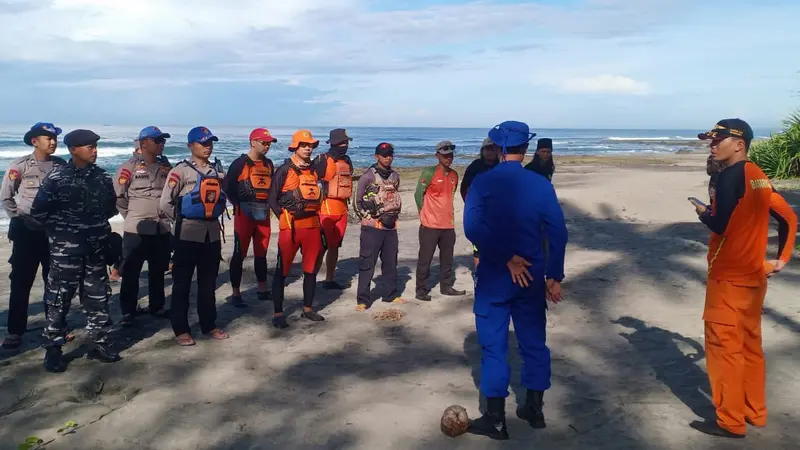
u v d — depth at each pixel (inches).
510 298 140.6
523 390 172.2
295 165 224.1
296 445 140.3
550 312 243.8
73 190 173.0
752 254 136.0
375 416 153.9
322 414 155.3
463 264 338.6
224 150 1852.9
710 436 143.6
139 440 142.7
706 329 143.9
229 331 223.9
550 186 137.6
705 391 169.8
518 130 140.2
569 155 1841.8
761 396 145.8
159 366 188.1
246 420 152.3
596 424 150.4
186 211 202.1
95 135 175.3
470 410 157.3
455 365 190.5
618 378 179.3
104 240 182.1
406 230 462.9
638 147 2645.2
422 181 260.2
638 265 321.1
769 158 701.3
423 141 3565.5
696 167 1148.5
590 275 301.4
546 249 139.2
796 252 325.1
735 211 135.0
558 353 199.9
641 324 229.0
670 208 536.4
